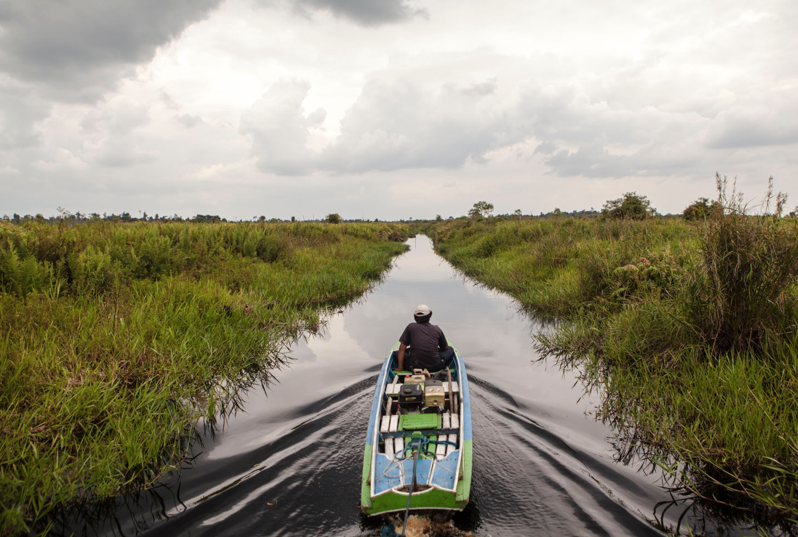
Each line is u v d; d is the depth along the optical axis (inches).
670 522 134.6
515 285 547.2
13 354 207.5
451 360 258.1
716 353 218.5
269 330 354.9
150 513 143.6
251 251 597.0
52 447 164.9
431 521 136.8
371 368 283.1
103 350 232.4
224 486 157.6
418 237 2625.5
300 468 166.7
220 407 226.1
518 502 145.3
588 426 199.3
